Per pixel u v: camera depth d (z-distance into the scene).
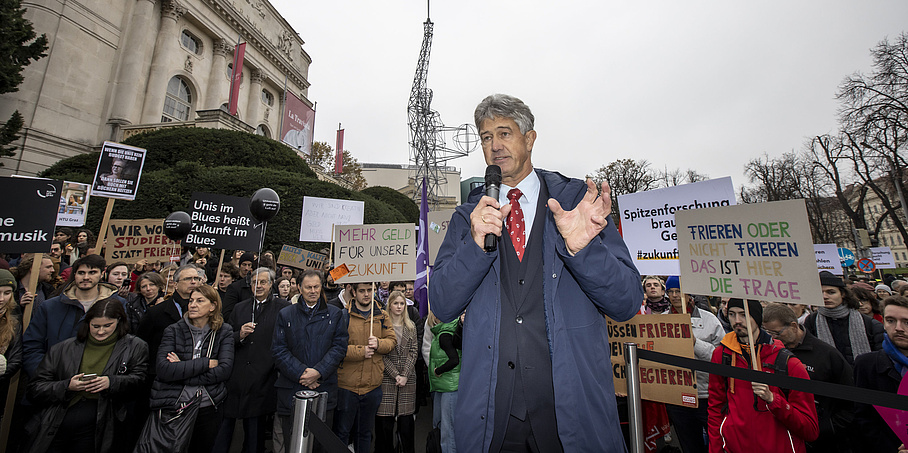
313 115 32.91
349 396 4.02
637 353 2.10
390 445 4.20
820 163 23.39
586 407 1.35
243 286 5.16
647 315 3.59
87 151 20.50
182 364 3.24
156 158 15.74
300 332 3.82
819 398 3.01
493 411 1.40
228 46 28.72
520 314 1.50
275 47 33.88
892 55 17.78
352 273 4.56
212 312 3.52
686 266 3.16
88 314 3.14
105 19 21.75
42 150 18.64
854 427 2.88
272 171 13.96
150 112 22.95
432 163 24.91
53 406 2.97
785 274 2.65
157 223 6.55
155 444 3.14
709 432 2.96
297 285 6.31
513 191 1.67
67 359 3.03
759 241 2.80
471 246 1.38
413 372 4.39
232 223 6.09
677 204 4.16
